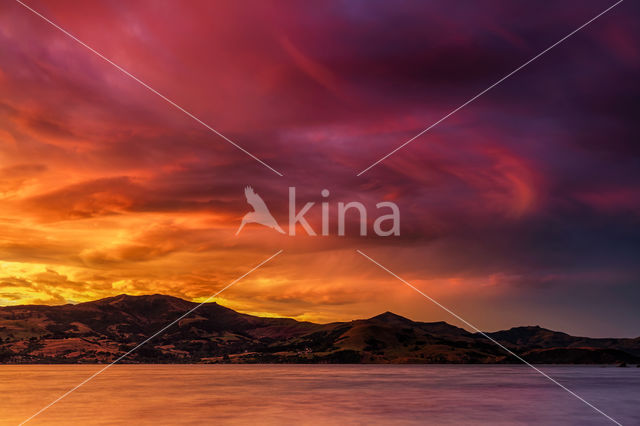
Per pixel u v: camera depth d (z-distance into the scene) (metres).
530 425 77.69
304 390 148.25
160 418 81.69
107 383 181.12
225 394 130.88
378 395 131.00
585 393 141.12
